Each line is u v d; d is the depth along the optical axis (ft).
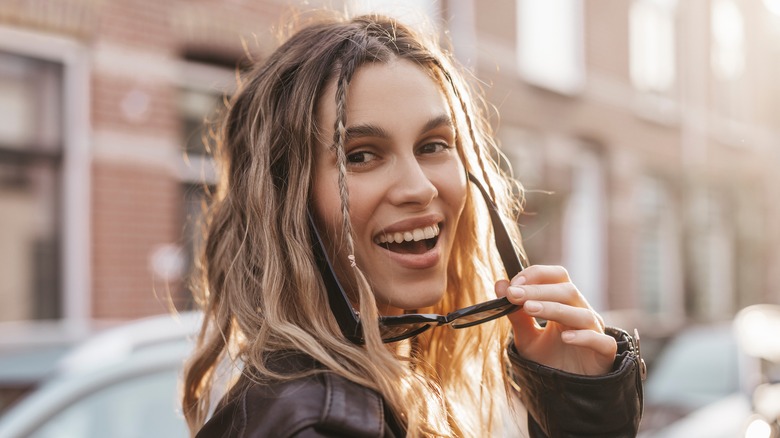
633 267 33.53
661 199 36.17
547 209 23.72
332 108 3.85
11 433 6.24
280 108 4.06
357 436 3.14
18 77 15.96
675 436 10.36
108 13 16.75
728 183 38.91
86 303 16.39
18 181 16.03
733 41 43.19
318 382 3.31
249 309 3.95
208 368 4.50
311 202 3.93
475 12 26.11
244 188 4.28
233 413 3.40
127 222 16.88
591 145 31.71
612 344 3.90
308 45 4.12
